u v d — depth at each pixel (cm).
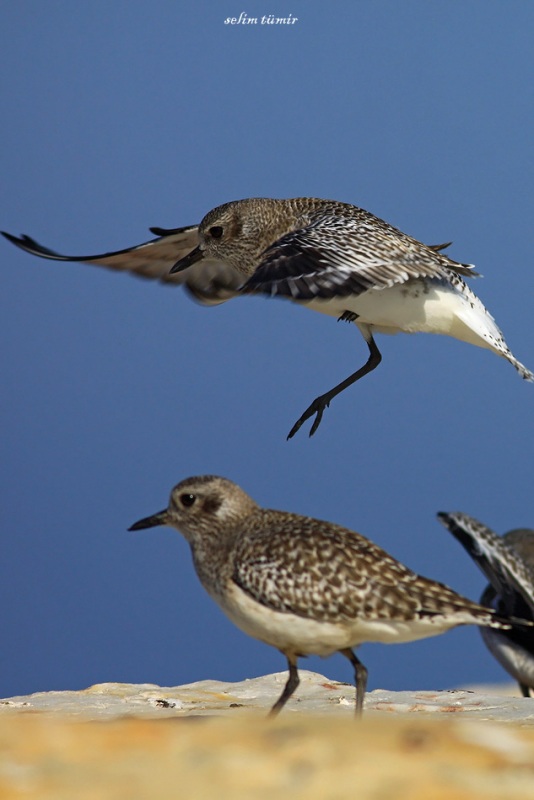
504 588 1377
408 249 1595
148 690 1502
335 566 1104
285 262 1498
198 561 1182
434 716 1271
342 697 1455
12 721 1071
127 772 858
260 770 855
